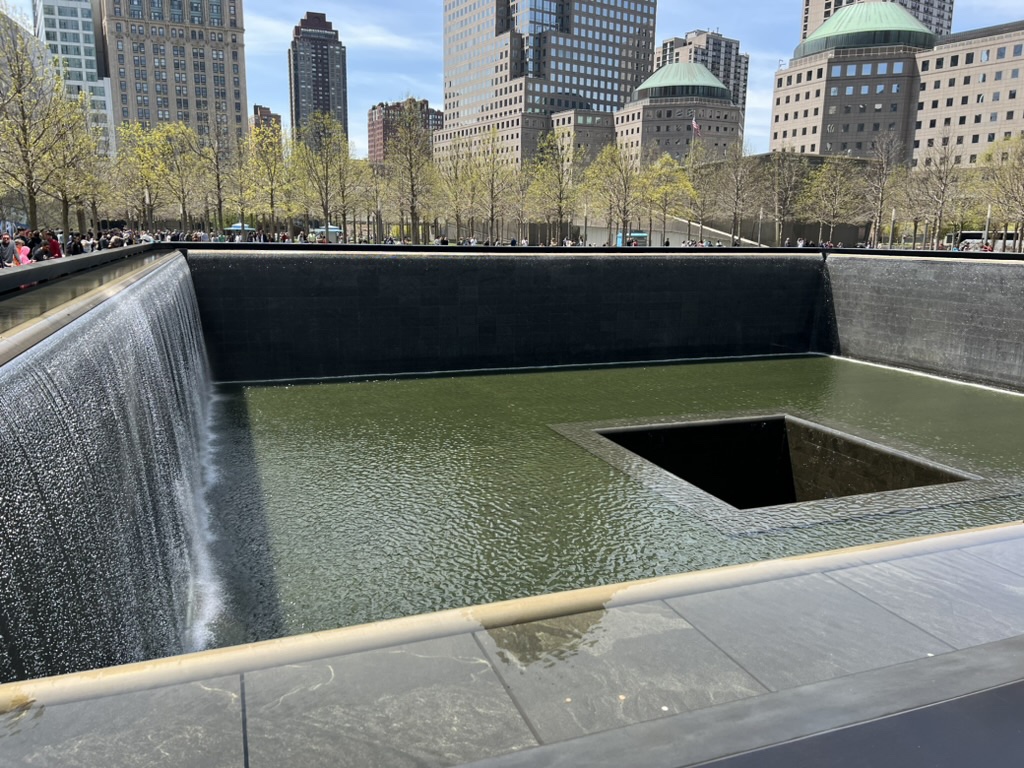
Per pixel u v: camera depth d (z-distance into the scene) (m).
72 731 2.12
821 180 52.84
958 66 92.75
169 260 13.55
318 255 17.17
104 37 131.12
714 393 16.78
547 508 9.91
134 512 5.79
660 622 2.93
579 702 2.39
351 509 9.82
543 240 66.38
